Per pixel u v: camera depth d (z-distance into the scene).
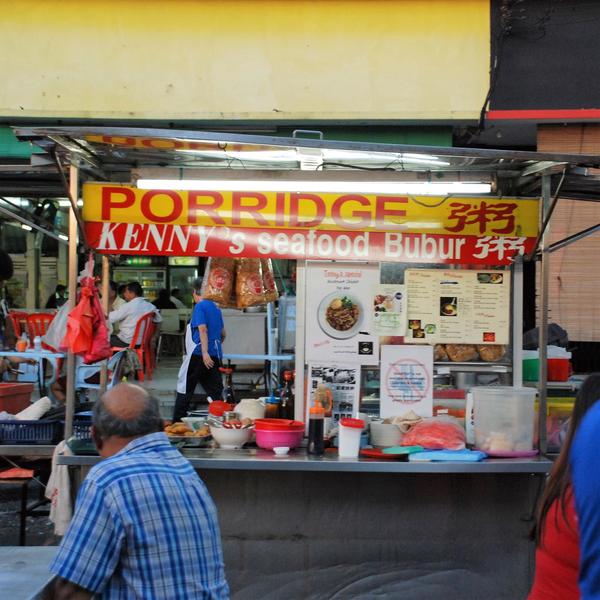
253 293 5.98
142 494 2.80
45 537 6.64
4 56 9.34
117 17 9.28
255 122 9.34
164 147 5.11
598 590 1.90
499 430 5.27
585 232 6.12
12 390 7.04
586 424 1.99
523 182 5.78
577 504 1.96
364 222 5.61
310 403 5.64
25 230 12.70
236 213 5.58
